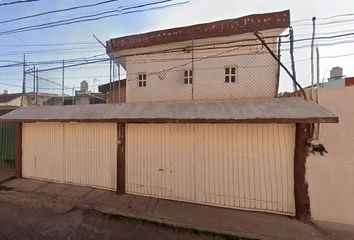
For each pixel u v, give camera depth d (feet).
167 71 33.86
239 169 24.56
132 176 28.78
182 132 26.66
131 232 20.92
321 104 22.93
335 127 22.02
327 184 22.11
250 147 24.21
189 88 32.81
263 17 28.32
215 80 31.45
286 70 24.36
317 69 23.99
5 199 27.68
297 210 22.50
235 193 24.68
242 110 23.47
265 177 23.76
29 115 33.17
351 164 21.59
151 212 24.30
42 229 21.13
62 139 32.60
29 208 25.52
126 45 34.35
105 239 19.67
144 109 27.73
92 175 30.96
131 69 35.70
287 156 23.20
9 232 20.48
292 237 19.75
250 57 30.07
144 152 28.25
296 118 20.38
